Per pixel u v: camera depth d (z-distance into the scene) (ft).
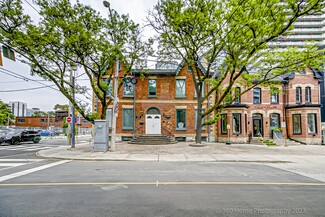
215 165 33.01
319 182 22.61
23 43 40.60
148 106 74.64
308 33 199.93
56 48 45.09
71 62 48.73
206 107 75.41
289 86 80.33
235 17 42.93
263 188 19.94
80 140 99.96
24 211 14.01
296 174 26.86
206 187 20.06
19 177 24.02
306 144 72.64
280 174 26.76
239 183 21.72
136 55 52.90
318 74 81.35
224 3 46.14
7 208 14.55
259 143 69.97
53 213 13.69
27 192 18.20
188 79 76.28
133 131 73.31
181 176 24.76
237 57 49.11
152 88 76.02
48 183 21.25
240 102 77.77
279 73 52.65
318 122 74.23
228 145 62.18
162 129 73.92
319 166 33.32
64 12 42.01
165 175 25.22
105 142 47.29
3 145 68.18
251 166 32.63
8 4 39.37
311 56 48.01
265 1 41.27
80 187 19.79
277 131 75.56
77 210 14.20
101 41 44.09
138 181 22.20
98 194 17.67
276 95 81.20
